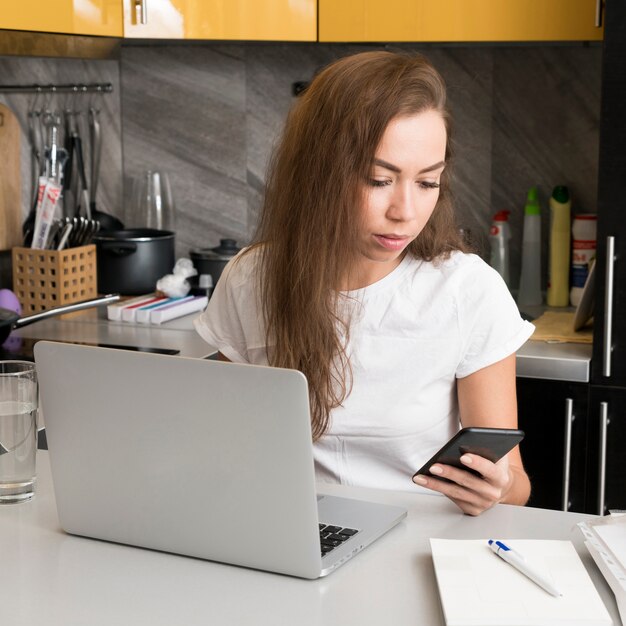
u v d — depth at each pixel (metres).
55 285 2.62
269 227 1.51
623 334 2.18
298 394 1.04
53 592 1.08
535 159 2.81
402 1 2.44
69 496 1.21
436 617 1.02
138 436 1.14
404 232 1.36
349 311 1.49
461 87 2.83
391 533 1.23
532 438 2.29
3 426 1.32
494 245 2.79
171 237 2.87
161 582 1.10
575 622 0.98
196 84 3.00
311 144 1.39
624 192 2.12
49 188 2.64
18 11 2.13
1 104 2.67
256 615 1.02
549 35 2.37
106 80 3.01
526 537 1.21
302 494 1.07
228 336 1.65
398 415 1.49
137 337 2.38
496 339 1.47
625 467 2.22
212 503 1.12
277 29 2.50
